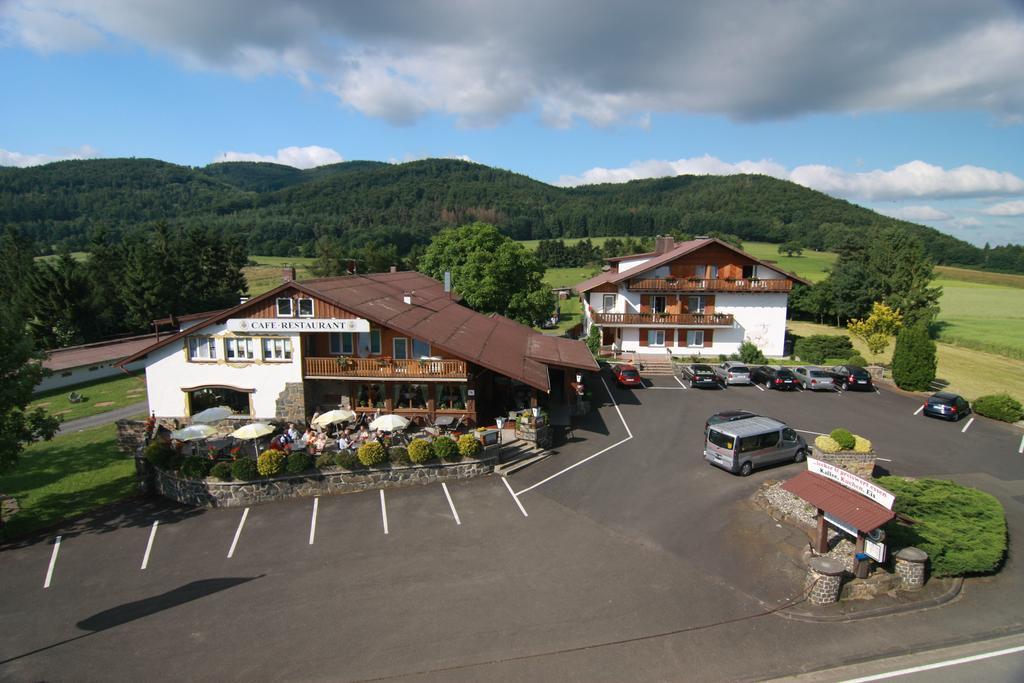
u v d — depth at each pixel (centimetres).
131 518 2136
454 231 5781
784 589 1628
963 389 4178
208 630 1480
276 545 1906
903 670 1326
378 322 2720
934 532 1773
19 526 2080
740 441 2395
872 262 6962
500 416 3105
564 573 1709
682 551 1827
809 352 4909
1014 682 1288
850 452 2436
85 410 3847
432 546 1875
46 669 1345
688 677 1300
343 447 2439
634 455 2683
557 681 1289
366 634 1452
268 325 2767
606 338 5272
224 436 2764
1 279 6544
